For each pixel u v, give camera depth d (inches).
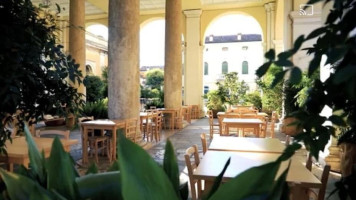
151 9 553.9
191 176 93.6
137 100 239.0
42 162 33.4
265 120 267.4
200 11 528.4
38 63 61.8
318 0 22.7
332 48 19.8
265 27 506.0
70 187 27.0
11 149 110.8
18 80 57.8
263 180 22.8
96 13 578.6
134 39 233.3
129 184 21.2
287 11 303.7
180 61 391.9
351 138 31.5
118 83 230.8
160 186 22.5
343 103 26.9
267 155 109.1
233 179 23.6
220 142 136.3
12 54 55.4
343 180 32.7
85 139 200.5
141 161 22.4
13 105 59.5
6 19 58.8
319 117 27.3
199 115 524.1
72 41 376.5
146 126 273.0
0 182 31.0
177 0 386.0
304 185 79.0
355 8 21.5
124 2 228.7
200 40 539.8
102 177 29.8
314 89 27.5
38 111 69.6
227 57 1032.2
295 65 21.1
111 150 203.3
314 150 26.5
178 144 272.4
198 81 536.1
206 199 27.8
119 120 222.1
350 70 17.4
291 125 29.3
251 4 509.4
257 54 1005.8
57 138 29.0
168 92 388.5
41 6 72.8
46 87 68.4
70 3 380.2
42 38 66.8
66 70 69.1
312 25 289.9
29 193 25.5
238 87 524.1
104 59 895.1
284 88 308.0
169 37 386.6
